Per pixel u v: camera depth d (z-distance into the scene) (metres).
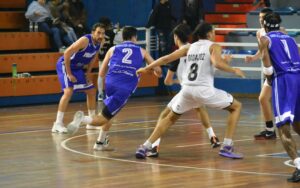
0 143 13.80
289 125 10.06
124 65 12.38
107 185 9.83
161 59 11.68
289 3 26.62
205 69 11.47
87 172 10.78
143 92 23.62
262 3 26.23
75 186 9.79
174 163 11.48
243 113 18.56
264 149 12.83
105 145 12.96
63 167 11.21
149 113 18.73
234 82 22.80
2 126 16.42
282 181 9.98
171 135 14.69
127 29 12.62
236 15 26.52
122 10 24.56
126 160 11.80
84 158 12.01
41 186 9.83
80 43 14.77
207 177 10.33
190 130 15.45
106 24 18.31
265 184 9.80
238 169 10.92
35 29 22.47
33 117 18.14
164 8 23.80
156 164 11.41
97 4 24.67
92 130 15.48
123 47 12.50
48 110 19.78
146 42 23.94
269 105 13.95
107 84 12.42
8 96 20.78
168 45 23.98
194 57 11.55
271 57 10.29
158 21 23.83
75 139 14.19
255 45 22.42
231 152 12.01
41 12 22.38
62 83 15.34
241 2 27.14
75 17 22.83
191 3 24.50
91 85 15.48
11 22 22.92
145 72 11.83
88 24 24.59
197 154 12.34
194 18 24.52
